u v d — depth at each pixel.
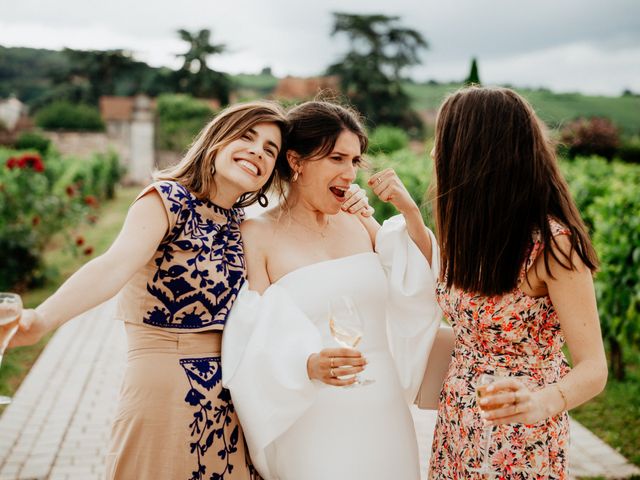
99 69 63.62
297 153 2.50
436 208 2.25
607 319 5.70
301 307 2.46
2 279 9.00
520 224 2.04
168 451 2.23
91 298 1.98
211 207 2.38
